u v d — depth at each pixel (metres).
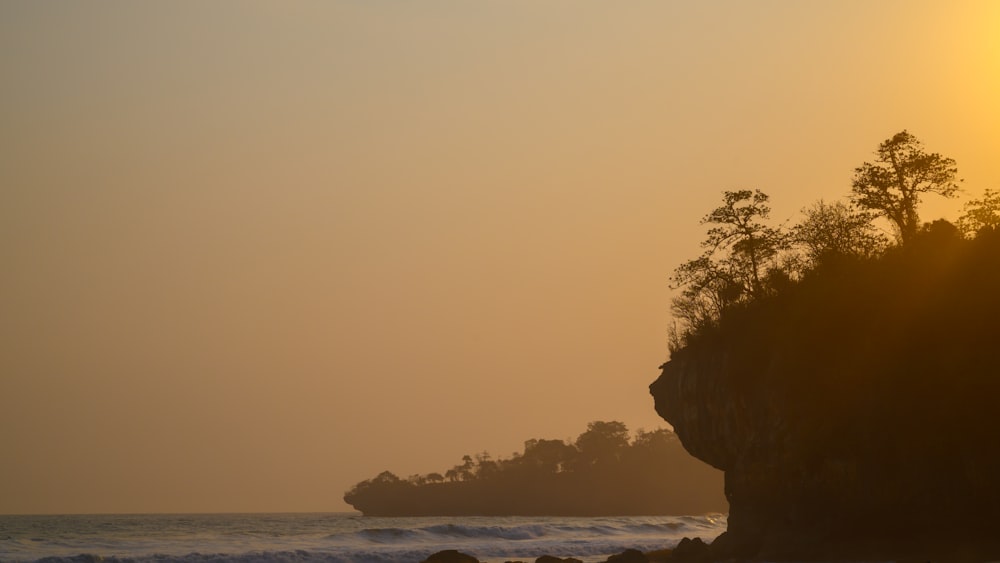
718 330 70.75
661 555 73.50
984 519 49.78
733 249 74.88
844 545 54.03
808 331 59.84
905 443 53.47
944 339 54.22
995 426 49.88
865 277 60.25
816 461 57.72
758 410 63.53
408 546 84.44
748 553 59.84
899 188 67.06
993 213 63.38
